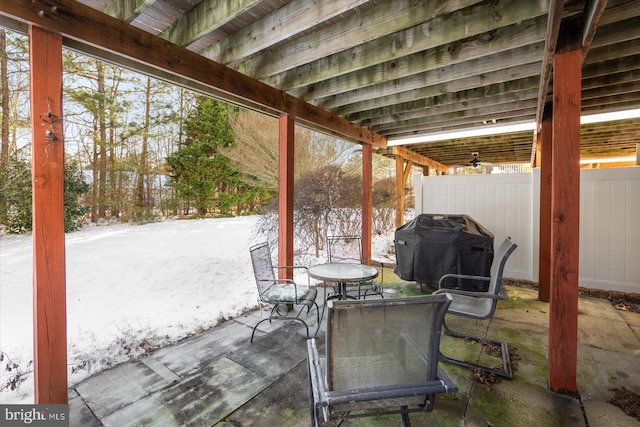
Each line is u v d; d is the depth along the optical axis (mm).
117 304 4047
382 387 1317
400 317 1284
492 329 3072
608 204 4195
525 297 4070
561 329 2053
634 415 1834
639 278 4031
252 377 2262
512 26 2467
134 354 2633
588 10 1879
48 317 1768
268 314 3582
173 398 2018
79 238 8469
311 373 1481
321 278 2912
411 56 2984
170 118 11453
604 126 5227
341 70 3010
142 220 10875
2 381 2322
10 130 7684
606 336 2885
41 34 1735
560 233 2051
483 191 5238
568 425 1758
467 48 2684
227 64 2824
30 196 7695
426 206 5855
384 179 9719
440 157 9117
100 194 10102
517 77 3111
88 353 2672
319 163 7766
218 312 3701
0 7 1555
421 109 4371
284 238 3650
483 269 3664
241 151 9117
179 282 5051
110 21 2027
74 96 9070
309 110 3906
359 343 1277
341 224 7160
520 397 2012
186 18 2406
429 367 1356
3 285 4758
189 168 11758
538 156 5242
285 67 2924
